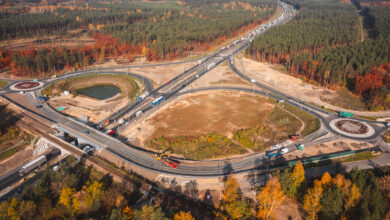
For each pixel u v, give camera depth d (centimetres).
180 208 11694
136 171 13812
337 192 10069
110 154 15025
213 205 11806
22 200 11512
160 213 9525
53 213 11150
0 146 16400
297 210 11194
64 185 12488
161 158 14612
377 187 10312
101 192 11825
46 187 12106
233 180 11438
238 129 17575
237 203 10756
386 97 19650
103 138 16288
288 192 11650
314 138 16538
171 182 13150
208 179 13300
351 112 19700
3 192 13412
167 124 18075
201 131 17300
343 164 14212
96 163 14412
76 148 15512
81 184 13350
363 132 17050
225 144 16088
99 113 19812
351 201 10194
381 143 15900
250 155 15088
